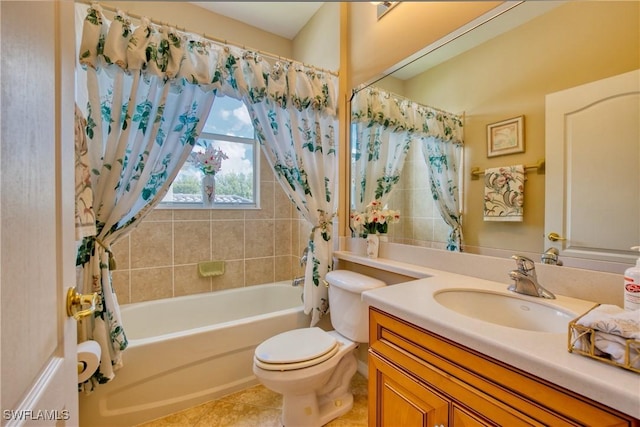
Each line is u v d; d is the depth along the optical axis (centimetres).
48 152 57
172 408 152
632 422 48
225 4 230
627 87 91
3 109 40
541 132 110
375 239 178
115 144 143
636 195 88
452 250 141
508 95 121
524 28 115
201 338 160
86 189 123
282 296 261
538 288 99
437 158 150
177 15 222
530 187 114
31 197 49
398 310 91
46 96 56
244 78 176
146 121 152
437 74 148
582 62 100
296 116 194
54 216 59
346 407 157
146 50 145
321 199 201
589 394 52
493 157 126
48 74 57
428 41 149
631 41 90
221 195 252
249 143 265
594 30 97
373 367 101
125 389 142
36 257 50
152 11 212
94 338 132
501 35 122
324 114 202
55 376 56
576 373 54
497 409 66
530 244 113
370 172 191
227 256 252
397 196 171
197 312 229
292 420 139
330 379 158
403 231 166
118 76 143
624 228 90
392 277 169
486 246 127
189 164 235
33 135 50
